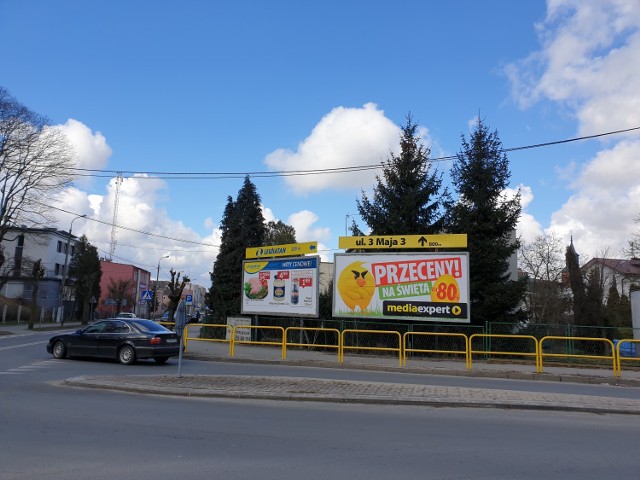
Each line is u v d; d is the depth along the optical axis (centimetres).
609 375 1650
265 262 2545
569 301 4231
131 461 603
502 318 2317
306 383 1259
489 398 1100
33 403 967
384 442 723
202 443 697
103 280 8569
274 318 2600
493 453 672
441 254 2155
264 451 662
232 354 1966
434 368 1730
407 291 2181
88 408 932
